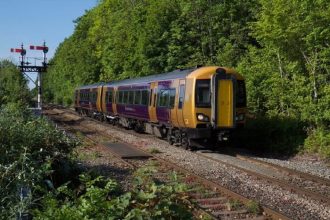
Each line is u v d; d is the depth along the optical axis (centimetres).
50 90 10850
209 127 1872
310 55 1953
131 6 5141
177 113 2000
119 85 3177
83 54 6569
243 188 1191
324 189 1223
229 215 940
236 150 1991
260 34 2089
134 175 1334
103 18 6362
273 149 1997
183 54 3544
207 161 1620
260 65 2278
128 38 4406
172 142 2147
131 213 542
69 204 587
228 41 3356
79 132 2523
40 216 559
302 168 1525
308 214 958
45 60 3553
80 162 1494
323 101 1819
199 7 3512
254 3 3409
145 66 3722
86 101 4509
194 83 1870
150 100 2403
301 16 1906
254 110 2244
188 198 592
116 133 2677
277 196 1109
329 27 1798
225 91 1862
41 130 1120
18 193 706
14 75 2866
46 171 848
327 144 1789
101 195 572
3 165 818
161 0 3781
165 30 3662
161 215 551
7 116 1164
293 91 2002
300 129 1966
